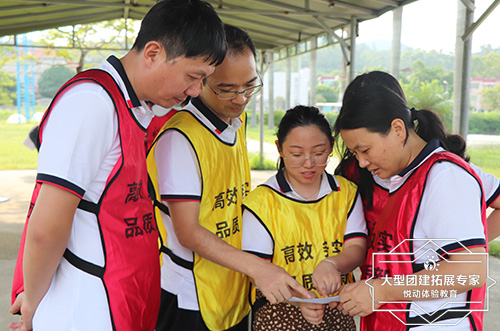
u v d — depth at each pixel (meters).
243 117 1.76
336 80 36.25
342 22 6.12
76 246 1.12
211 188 1.49
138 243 1.23
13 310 1.25
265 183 1.54
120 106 1.12
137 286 1.22
